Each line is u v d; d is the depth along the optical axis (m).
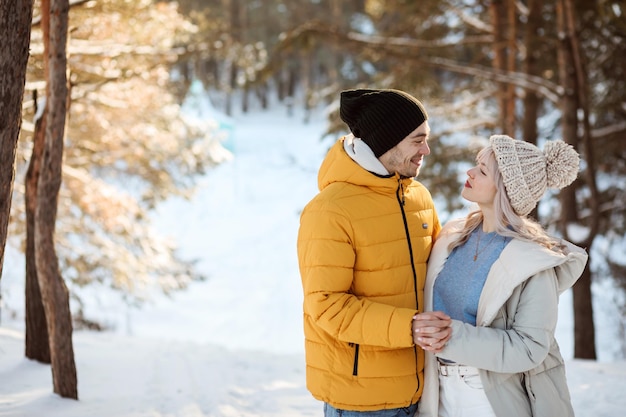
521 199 2.30
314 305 2.27
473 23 11.05
